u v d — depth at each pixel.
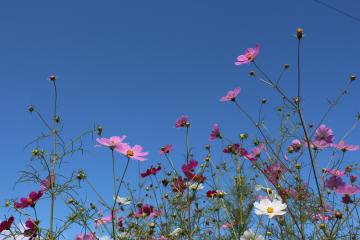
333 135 1.22
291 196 1.21
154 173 1.56
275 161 1.27
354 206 1.11
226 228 1.45
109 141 1.12
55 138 1.14
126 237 1.30
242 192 1.37
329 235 1.12
